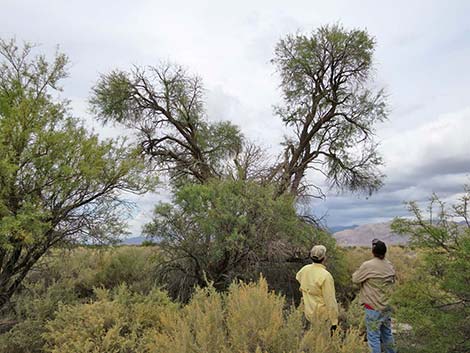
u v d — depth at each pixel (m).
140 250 10.44
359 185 20.64
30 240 6.18
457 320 3.79
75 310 5.32
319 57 20.97
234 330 3.15
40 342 5.19
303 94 21.75
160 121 21.30
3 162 6.15
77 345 4.40
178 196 8.74
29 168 7.04
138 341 4.76
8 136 6.95
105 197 8.11
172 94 21.38
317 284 4.61
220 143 22.58
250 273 8.63
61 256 8.12
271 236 9.10
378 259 5.00
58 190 7.34
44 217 6.66
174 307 5.68
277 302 3.79
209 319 3.46
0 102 7.26
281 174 12.76
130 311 5.52
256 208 9.05
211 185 9.48
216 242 8.62
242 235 8.42
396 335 4.69
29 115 7.31
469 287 3.78
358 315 6.29
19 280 7.19
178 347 3.13
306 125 20.50
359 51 20.58
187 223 8.84
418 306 4.03
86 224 7.89
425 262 4.18
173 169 19.19
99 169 7.60
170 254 9.01
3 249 6.83
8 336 5.27
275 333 3.09
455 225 4.13
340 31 20.50
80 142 7.64
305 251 9.86
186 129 21.67
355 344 3.25
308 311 4.57
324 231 10.86
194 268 8.87
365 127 20.55
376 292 4.80
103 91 20.08
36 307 5.70
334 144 21.12
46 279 8.08
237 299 3.89
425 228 4.20
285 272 9.20
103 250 8.29
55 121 7.84
